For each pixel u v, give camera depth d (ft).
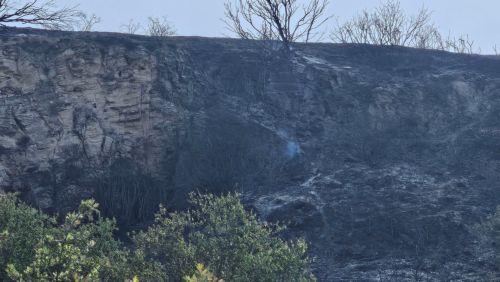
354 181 164.86
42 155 165.58
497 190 159.02
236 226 91.04
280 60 208.64
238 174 165.99
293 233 146.72
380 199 156.04
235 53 207.21
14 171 162.09
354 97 197.47
